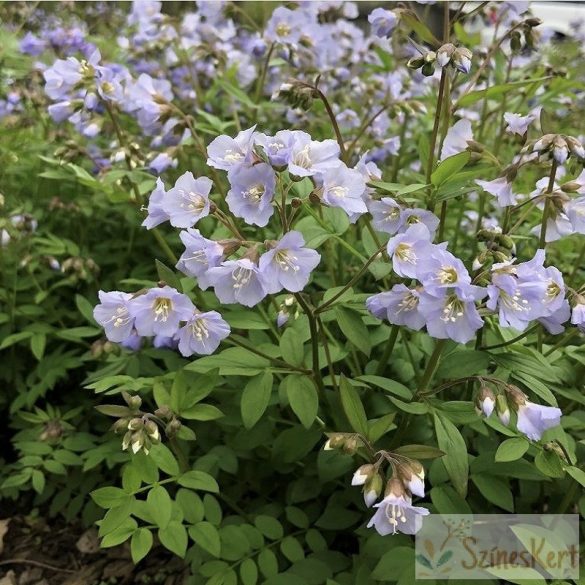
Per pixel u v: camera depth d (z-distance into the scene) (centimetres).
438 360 25
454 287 20
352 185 22
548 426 21
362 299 25
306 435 26
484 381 21
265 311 31
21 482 29
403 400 25
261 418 28
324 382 26
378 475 19
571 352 26
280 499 30
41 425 32
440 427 22
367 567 23
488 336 26
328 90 46
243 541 24
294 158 21
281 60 42
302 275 21
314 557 25
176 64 46
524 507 26
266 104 39
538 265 20
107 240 41
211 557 25
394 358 29
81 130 37
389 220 25
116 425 22
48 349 37
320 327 25
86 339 37
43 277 37
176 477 23
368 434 21
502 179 25
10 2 43
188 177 22
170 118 33
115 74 32
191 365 25
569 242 35
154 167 30
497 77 37
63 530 32
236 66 41
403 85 43
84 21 50
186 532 23
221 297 21
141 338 31
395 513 19
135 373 30
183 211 22
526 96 36
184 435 23
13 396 37
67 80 31
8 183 39
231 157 21
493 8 37
